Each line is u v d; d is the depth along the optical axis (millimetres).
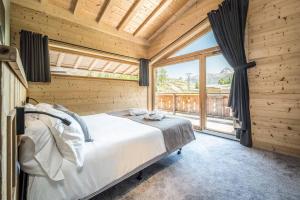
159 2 3502
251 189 1582
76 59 4082
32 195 954
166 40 4363
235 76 2896
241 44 2760
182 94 5270
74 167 1121
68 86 3312
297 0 2266
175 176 1829
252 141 2785
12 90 774
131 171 1558
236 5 2768
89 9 3268
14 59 469
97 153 1289
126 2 3285
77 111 3453
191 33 3760
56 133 1072
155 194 1519
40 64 2754
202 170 1960
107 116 2803
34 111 1133
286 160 2221
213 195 1499
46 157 1012
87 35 3514
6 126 579
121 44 4191
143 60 4680
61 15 3070
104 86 3934
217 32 3117
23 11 2697
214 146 2775
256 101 2732
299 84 2291
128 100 4469
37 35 2732
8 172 599
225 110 4312
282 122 2461
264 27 2604
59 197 1036
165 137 1974
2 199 487
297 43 2285
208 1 3369
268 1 2545
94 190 1225
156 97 5207
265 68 2613
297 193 1514
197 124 4000
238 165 2082
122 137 1565
